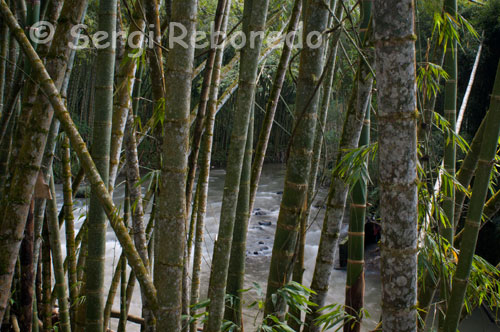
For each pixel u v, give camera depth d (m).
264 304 1.88
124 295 2.33
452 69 2.13
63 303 2.15
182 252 1.21
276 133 17.33
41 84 1.25
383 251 1.03
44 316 2.48
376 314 5.08
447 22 1.62
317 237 7.89
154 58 1.59
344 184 1.83
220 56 1.91
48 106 1.39
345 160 1.60
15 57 2.28
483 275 1.85
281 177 14.51
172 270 1.20
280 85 1.88
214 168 15.43
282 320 1.78
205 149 1.99
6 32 2.23
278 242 1.74
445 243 1.84
